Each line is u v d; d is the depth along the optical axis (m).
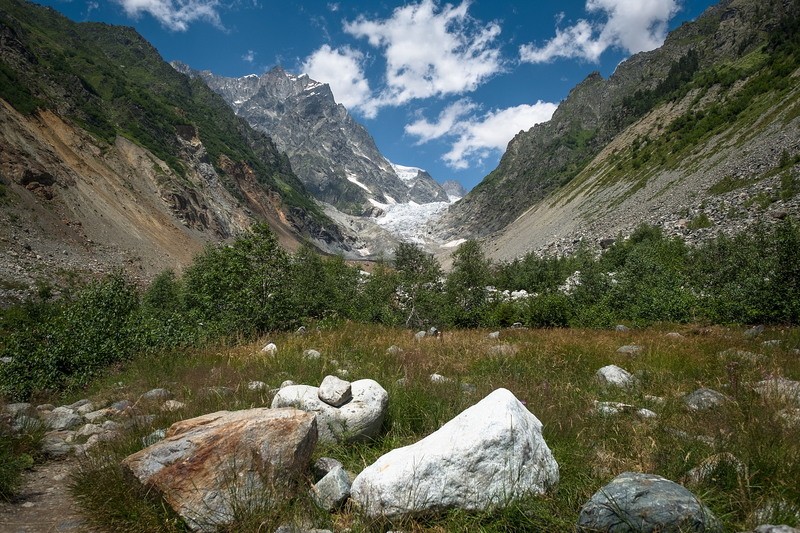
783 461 3.97
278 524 3.61
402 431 5.45
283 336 14.09
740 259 21.30
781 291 14.80
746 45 128.62
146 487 3.89
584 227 79.25
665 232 44.09
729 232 34.75
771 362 8.20
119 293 13.98
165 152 112.88
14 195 52.50
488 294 24.00
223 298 16.22
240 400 6.41
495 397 4.11
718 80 100.50
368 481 3.74
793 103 58.03
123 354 11.53
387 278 24.34
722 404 5.79
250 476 3.91
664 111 111.31
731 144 63.47
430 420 5.54
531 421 4.15
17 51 91.44
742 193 43.91
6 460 4.77
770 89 72.31
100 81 121.06
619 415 5.81
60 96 93.12
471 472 3.66
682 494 3.11
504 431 3.77
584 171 128.62
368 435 5.19
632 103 197.75
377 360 9.62
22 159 58.28
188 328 13.33
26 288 37.19
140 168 96.62
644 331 15.12
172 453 4.00
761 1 152.62
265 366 9.09
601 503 3.16
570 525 3.27
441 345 12.12
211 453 3.96
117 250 60.06
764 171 46.72
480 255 24.86
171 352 11.63
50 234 51.88
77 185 66.62
